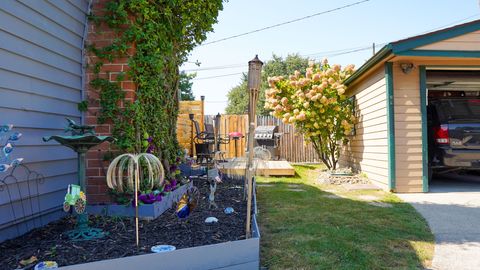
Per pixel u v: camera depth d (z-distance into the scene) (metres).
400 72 6.01
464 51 5.64
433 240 3.37
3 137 2.62
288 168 8.38
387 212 4.45
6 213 2.90
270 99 9.14
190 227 3.28
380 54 5.89
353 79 7.71
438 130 6.29
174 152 5.44
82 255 2.45
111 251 2.53
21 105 3.04
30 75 3.14
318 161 12.60
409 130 5.96
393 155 5.92
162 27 4.29
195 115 10.18
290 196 5.63
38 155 3.28
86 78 3.96
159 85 4.50
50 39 3.42
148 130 4.28
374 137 6.79
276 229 3.68
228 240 2.87
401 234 3.53
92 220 3.47
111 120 3.90
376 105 6.64
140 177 3.63
